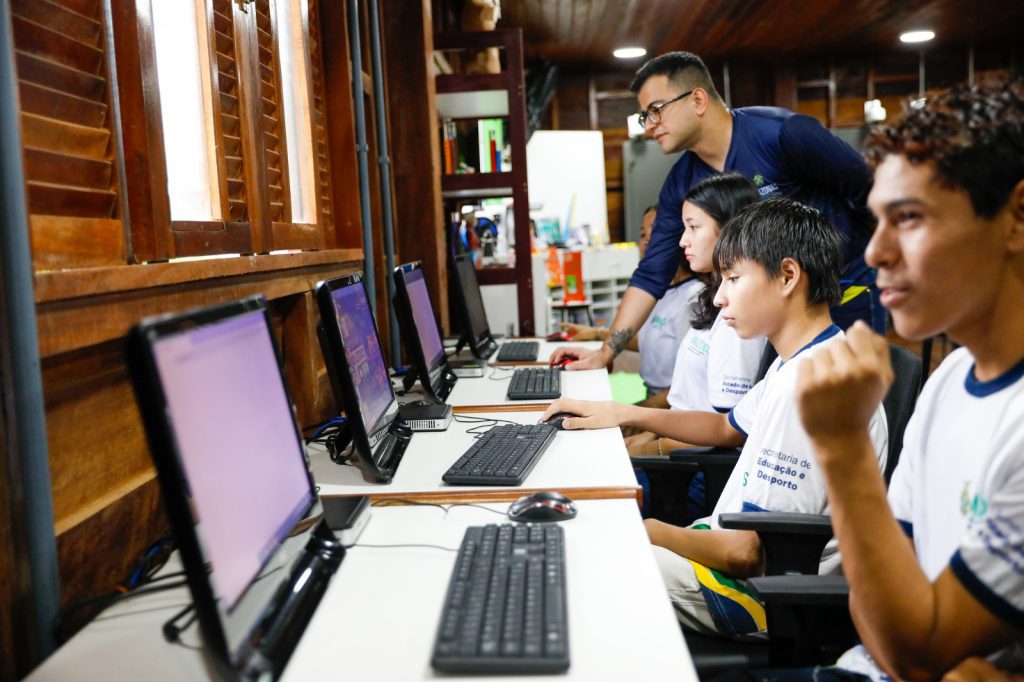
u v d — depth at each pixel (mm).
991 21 7262
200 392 907
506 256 4309
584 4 6133
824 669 1215
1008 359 893
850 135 8523
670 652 919
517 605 986
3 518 990
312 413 2260
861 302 2809
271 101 2133
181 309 1471
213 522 873
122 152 1338
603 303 6531
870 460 907
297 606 1031
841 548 917
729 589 1495
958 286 833
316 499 1268
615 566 1172
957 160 794
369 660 927
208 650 828
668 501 2088
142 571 1219
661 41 7488
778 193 2871
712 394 2150
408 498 1520
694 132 2906
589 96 8672
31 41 1149
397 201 3771
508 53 3867
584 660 906
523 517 1369
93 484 1296
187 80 1652
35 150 1128
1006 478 860
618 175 8750
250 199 1910
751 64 8695
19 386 992
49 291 1062
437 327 2736
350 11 2924
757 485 1471
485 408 2322
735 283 1648
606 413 2049
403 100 3725
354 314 1801
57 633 1038
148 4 1402
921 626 864
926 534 1044
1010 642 842
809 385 897
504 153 4273
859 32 7414
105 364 1335
